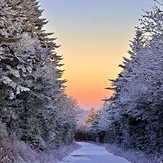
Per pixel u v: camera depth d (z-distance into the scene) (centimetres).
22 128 1722
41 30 2642
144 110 1936
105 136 6825
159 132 1888
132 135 2691
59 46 2958
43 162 1555
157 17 1303
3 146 1170
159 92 1457
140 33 1405
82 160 2131
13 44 1323
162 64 1343
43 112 1859
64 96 3912
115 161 2031
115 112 3294
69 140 4669
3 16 1292
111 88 3469
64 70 3164
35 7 2638
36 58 1507
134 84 1739
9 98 1397
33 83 1552
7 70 1338
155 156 1770
